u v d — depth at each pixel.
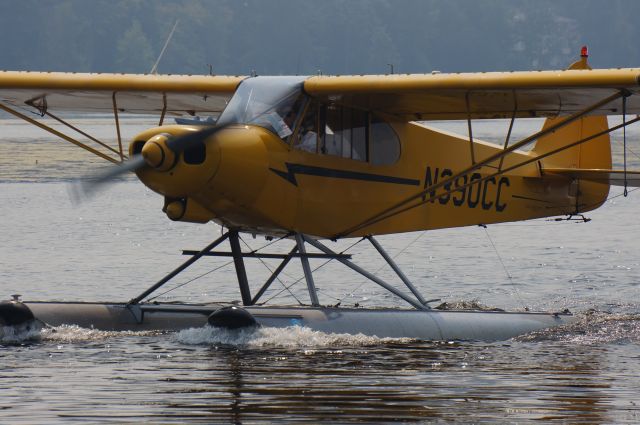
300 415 28.30
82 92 49.12
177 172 38.44
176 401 29.69
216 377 32.75
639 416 28.52
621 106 44.09
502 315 43.00
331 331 39.44
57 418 28.02
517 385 32.19
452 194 47.75
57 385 31.66
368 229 44.88
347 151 43.53
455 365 35.34
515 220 50.81
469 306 49.91
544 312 44.84
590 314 46.88
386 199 44.91
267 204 40.81
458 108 44.78
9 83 48.81
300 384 31.86
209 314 42.25
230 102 41.94
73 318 40.75
